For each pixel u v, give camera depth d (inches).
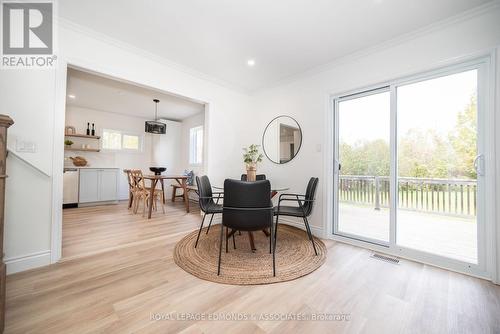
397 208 89.0
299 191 123.1
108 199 192.7
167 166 236.7
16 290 58.4
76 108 196.7
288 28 82.4
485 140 69.2
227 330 45.1
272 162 139.0
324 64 110.1
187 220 138.6
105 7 72.5
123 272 69.6
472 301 56.2
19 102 70.1
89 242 96.3
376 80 92.8
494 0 65.6
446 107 79.4
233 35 87.5
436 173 83.0
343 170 109.3
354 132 105.3
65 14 76.0
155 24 81.3
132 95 163.6
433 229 87.4
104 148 213.5
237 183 68.0
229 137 144.0
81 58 83.0
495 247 65.5
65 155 192.9
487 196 68.2
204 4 70.7
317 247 94.5
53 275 66.9
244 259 80.2
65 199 171.9
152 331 44.4
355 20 77.0
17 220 69.4
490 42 67.3
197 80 125.5
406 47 84.7
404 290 61.2
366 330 45.8
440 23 75.8
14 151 67.6
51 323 46.0
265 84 139.3
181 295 57.6
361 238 97.4
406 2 67.9
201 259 79.7
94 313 49.6
